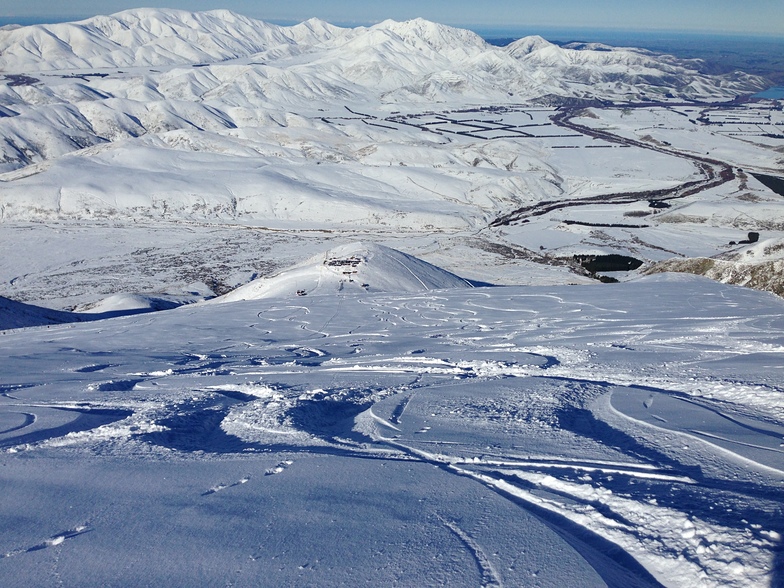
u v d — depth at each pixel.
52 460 6.35
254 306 32.22
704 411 7.77
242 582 3.61
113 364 16.66
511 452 6.20
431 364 13.59
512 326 20.77
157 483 5.47
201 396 10.34
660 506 4.54
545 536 4.13
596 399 8.84
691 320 18.70
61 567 3.87
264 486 5.29
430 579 3.59
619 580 3.59
